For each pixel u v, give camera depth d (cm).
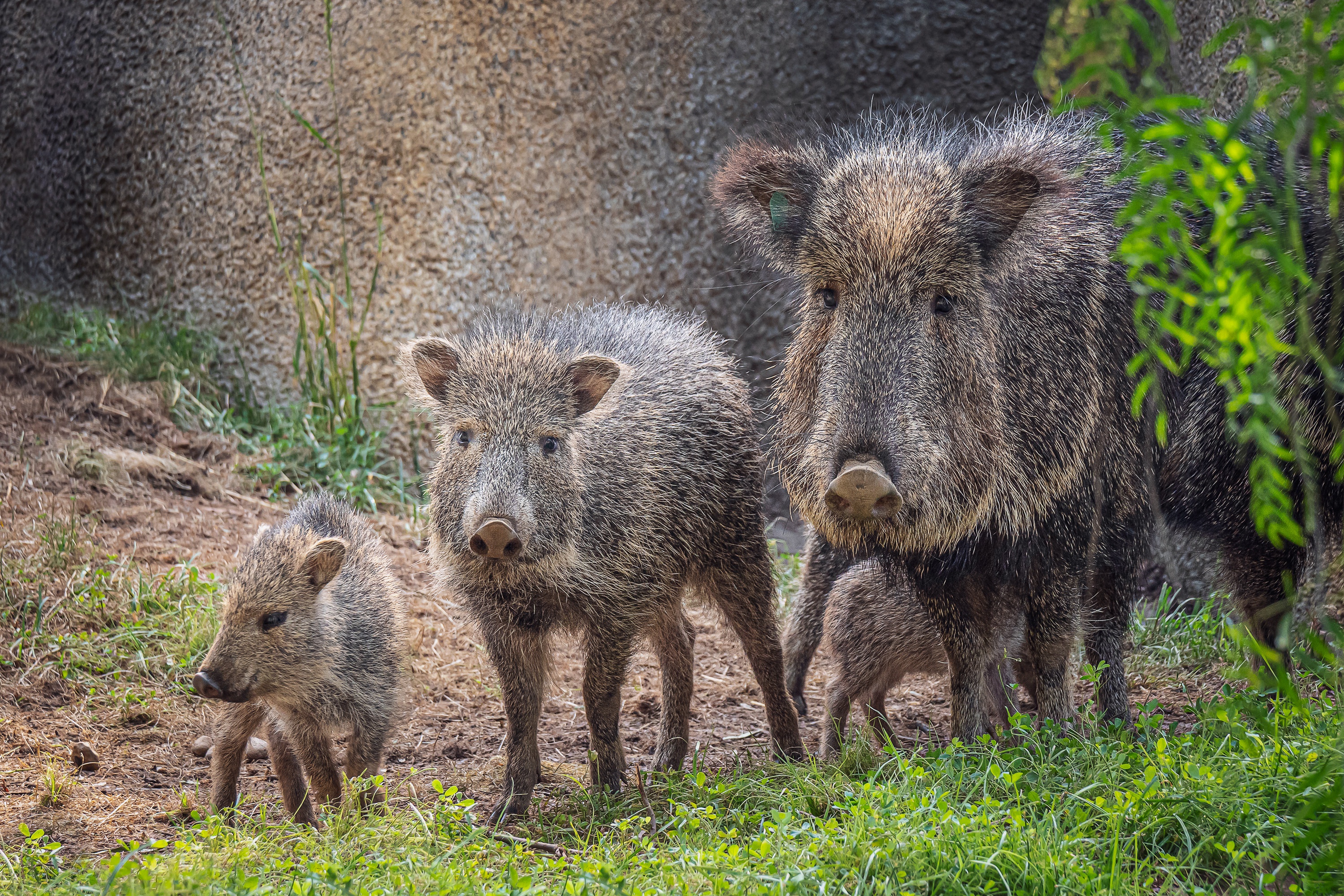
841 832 1313
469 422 1602
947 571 1630
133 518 2727
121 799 1731
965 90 3438
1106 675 1845
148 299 3850
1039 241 1628
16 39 4166
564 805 1684
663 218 3525
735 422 1941
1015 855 1204
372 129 3616
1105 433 1722
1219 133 714
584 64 3544
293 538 1733
